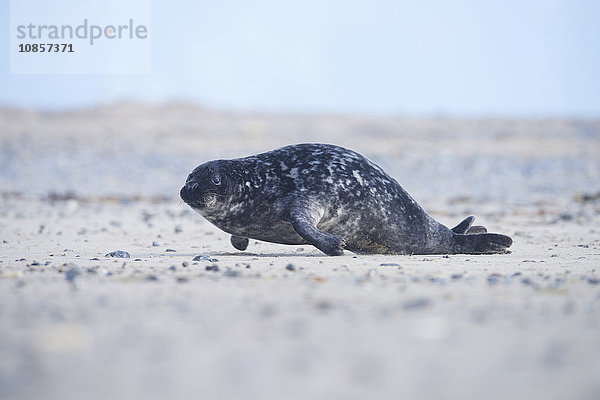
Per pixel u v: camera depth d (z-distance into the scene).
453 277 21.72
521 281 20.67
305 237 28.64
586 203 71.00
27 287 19.78
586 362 12.37
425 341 13.80
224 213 30.12
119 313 16.27
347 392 10.94
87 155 123.62
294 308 16.80
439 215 60.09
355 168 30.94
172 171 109.69
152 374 11.83
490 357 12.73
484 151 131.75
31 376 11.72
